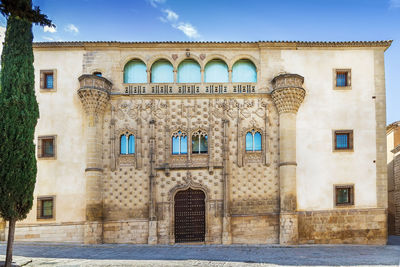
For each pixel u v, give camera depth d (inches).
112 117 1094.4
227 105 1102.4
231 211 1052.5
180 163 1080.8
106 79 1086.4
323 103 1105.4
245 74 1145.4
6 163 690.8
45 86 1121.4
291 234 1011.3
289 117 1063.6
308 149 1082.7
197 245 1016.2
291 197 1027.3
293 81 1051.9
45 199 1061.8
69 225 1046.4
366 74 1121.4
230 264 748.0
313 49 1130.7
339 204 1065.5
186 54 1129.4
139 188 1067.3
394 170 1457.9
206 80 1141.1
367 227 1053.2
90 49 1130.7
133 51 1135.0
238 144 1079.0
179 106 1105.4
